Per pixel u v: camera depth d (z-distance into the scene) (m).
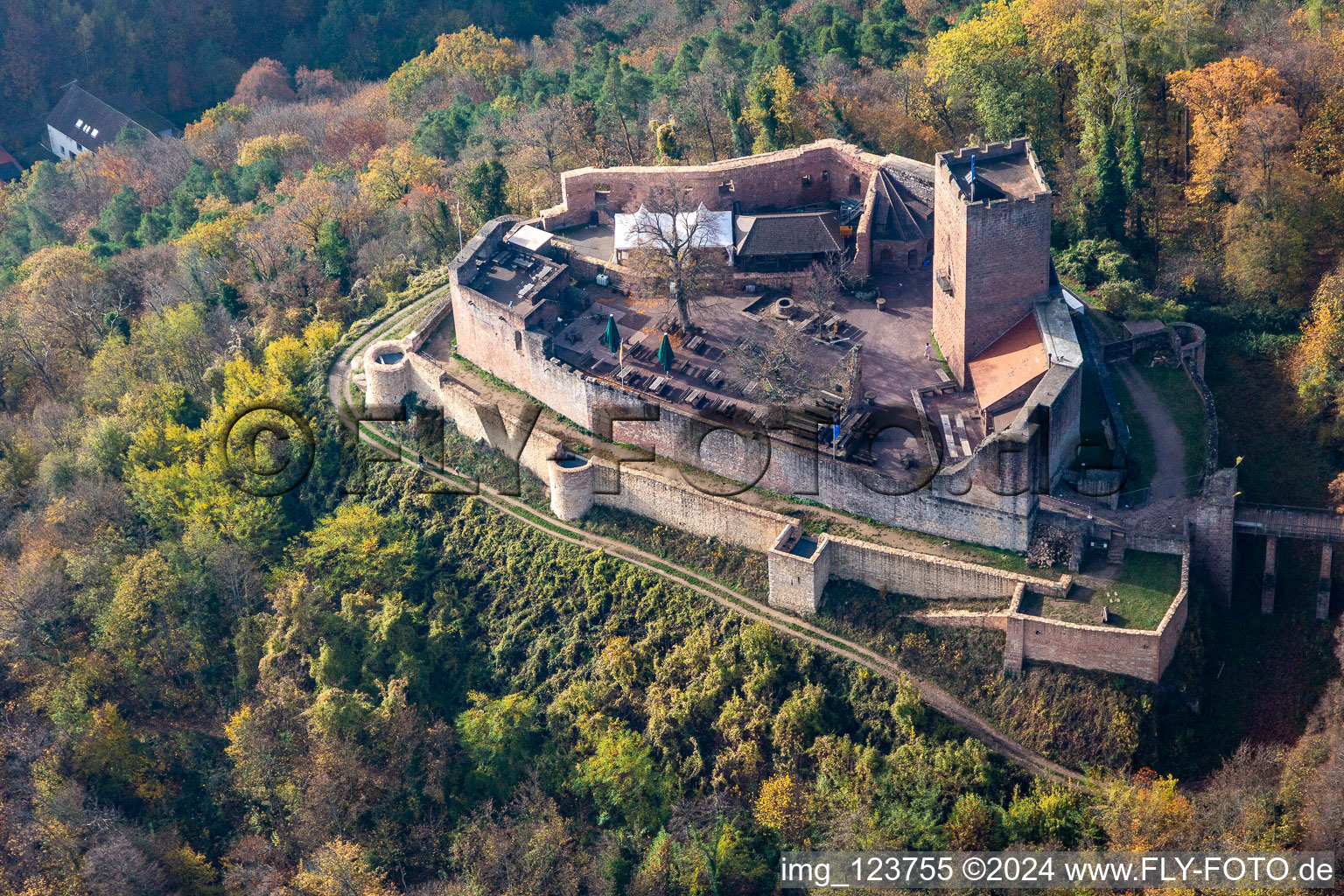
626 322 175.62
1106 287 166.75
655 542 159.00
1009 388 148.38
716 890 134.38
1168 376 159.38
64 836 148.88
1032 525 141.12
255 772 155.88
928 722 138.25
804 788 138.12
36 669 169.25
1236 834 123.44
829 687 143.50
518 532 165.25
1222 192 174.38
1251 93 173.00
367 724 153.38
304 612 163.25
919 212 178.50
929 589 144.38
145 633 169.62
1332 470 150.88
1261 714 136.50
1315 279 167.00
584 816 146.12
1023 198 148.75
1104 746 132.50
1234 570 144.12
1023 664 137.62
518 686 156.38
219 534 175.12
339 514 171.75
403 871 147.25
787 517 150.62
